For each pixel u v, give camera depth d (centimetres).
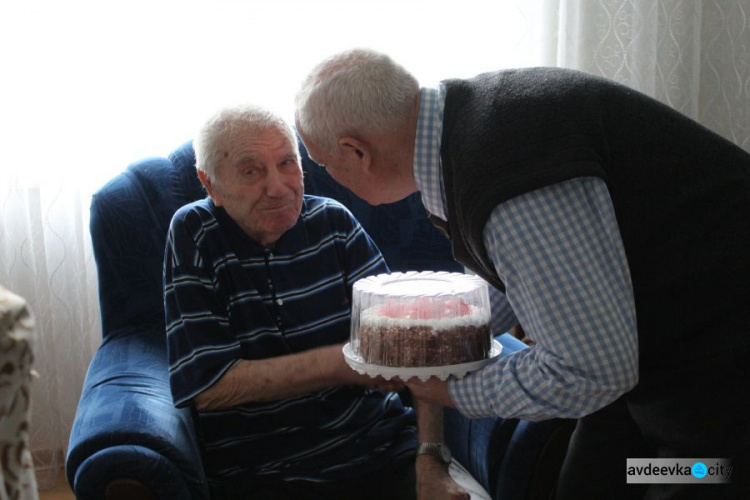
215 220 169
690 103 262
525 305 116
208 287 164
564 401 118
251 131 160
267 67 245
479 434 169
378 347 138
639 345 128
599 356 113
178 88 243
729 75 262
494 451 164
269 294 170
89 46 237
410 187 136
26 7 232
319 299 172
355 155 132
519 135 117
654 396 130
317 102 130
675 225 123
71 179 242
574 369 115
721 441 123
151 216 191
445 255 201
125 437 147
